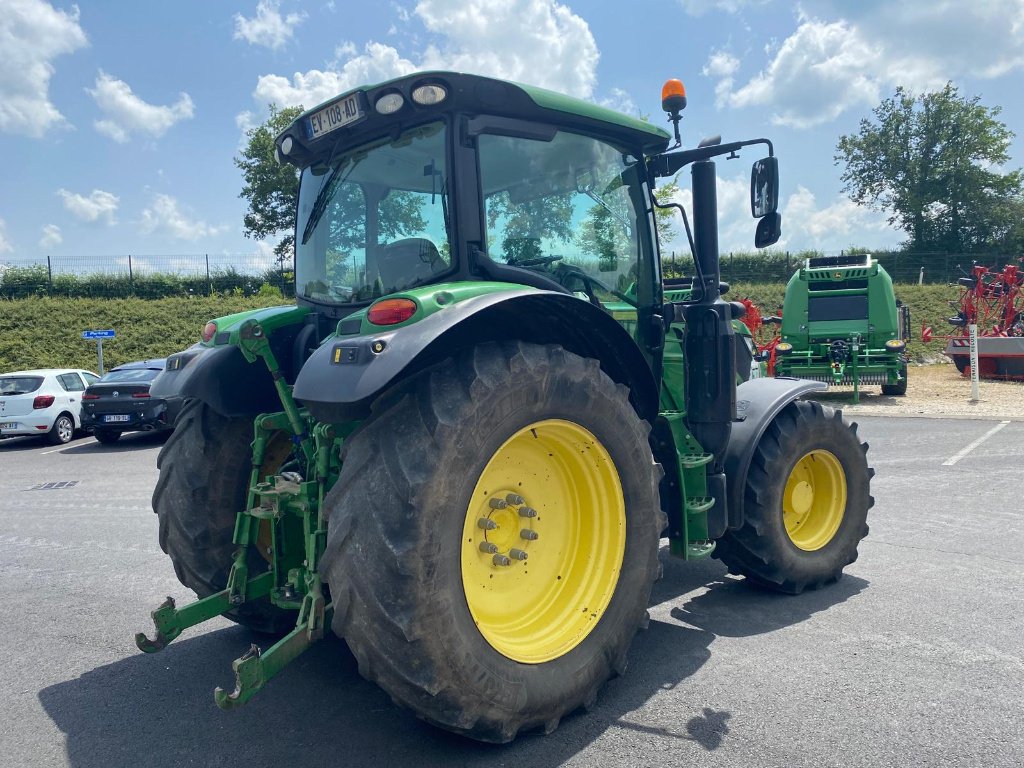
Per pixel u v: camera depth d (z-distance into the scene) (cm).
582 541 305
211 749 279
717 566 488
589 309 290
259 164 3105
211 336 362
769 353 1517
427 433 242
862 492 450
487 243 303
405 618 232
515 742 272
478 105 299
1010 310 1820
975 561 477
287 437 372
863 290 1444
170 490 361
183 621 309
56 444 1430
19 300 2577
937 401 1391
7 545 611
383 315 252
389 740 280
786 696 301
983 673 318
